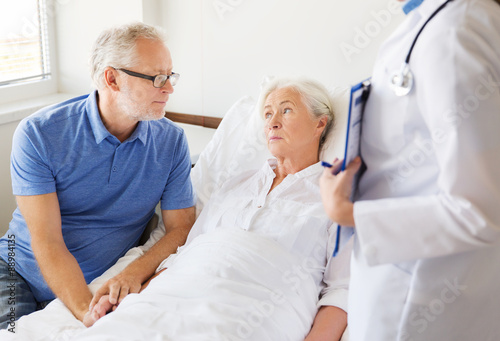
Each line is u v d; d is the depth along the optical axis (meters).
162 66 1.42
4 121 2.08
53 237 1.42
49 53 2.43
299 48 2.04
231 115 1.86
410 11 0.80
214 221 1.50
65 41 2.42
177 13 2.28
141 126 1.51
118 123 1.48
